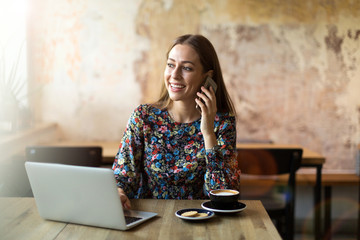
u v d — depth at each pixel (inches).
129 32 158.6
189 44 73.5
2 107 126.9
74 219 56.2
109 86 159.8
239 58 158.2
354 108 158.9
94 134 161.0
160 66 159.0
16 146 122.0
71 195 55.3
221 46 158.1
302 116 159.3
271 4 156.7
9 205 64.9
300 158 112.0
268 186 157.4
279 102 159.3
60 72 159.3
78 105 160.4
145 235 52.2
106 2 157.9
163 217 58.9
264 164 112.5
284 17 157.1
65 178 54.9
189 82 72.8
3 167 89.6
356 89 158.1
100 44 158.7
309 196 159.2
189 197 74.7
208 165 70.7
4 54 134.2
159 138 75.6
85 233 53.2
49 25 158.1
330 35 157.2
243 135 160.1
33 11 157.0
